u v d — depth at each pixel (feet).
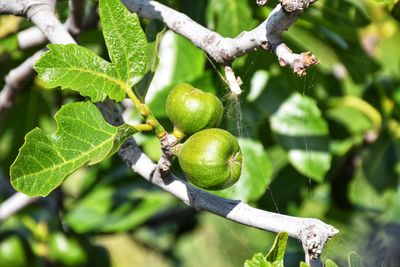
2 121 2.90
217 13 2.68
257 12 2.71
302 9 1.76
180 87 1.90
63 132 1.78
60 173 1.76
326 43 2.82
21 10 2.15
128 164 1.96
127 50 1.88
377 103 3.15
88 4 2.93
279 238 1.72
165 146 1.85
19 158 1.74
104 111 2.04
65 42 2.11
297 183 3.01
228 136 1.81
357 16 2.84
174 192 1.90
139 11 2.12
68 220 3.12
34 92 3.07
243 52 1.91
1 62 2.92
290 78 2.77
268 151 2.96
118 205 3.15
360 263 1.82
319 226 1.75
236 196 2.70
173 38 2.70
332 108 3.10
